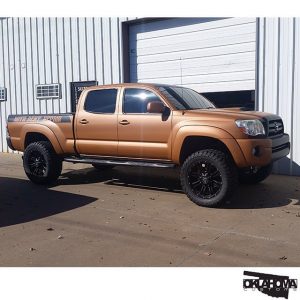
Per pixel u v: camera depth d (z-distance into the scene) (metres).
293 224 5.57
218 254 4.55
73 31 12.46
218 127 6.22
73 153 7.90
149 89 7.04
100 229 5.45
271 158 6.33
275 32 9.03
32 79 13.66
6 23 14.08
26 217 6.04
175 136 6.59
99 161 7.58
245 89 9.77
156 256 4.51
